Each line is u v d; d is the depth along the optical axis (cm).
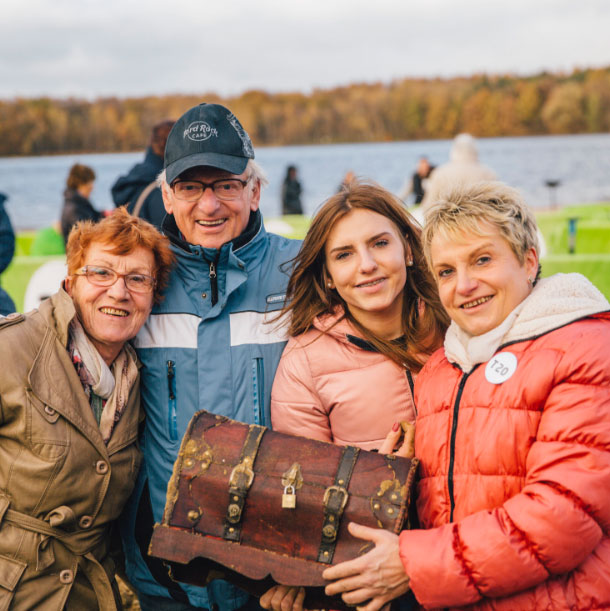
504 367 209
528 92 11369
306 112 12169
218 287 271
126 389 256
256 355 270
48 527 241
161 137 558
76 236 255
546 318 209
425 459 223
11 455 239
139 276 253
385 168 6209
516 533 195
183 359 268
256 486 225
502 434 204
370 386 255
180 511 229
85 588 256
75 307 253
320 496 221
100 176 6550
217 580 263
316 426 259
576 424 195
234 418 266
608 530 199
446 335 230
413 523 235
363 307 256
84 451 243
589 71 11256
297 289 271
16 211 4038
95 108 11488
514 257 217
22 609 239
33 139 11381
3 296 485
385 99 12069
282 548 222
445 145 11669
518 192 222
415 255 267
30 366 240
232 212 271
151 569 271
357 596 213
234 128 271
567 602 197
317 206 270
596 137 11206
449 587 200
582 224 1001
